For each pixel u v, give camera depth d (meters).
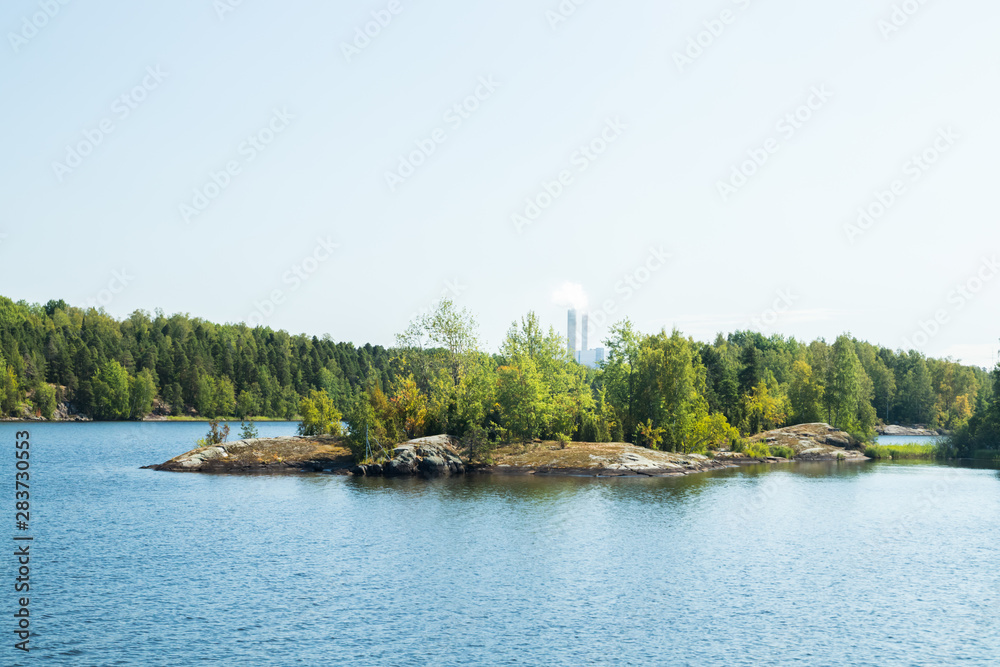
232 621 27.14
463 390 87.56
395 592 31.06
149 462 87.00
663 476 75.44
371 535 42.38
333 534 42.53
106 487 62.72
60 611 28.02
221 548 38.66
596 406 101.44
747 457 99.00
